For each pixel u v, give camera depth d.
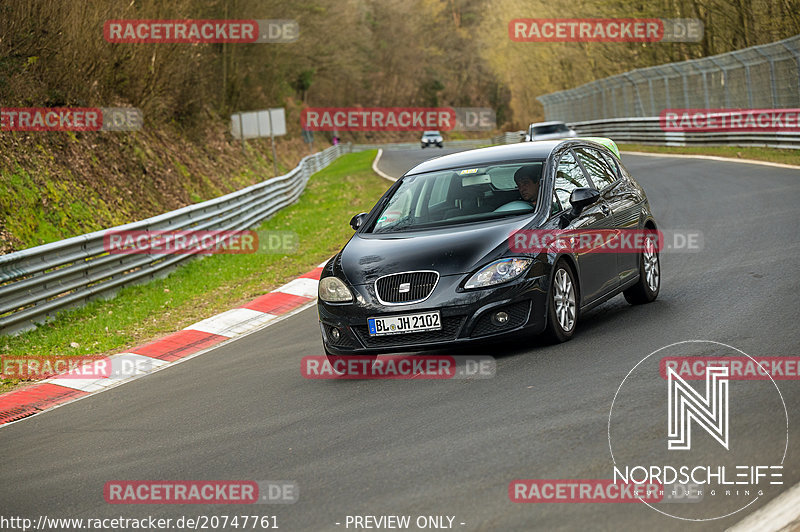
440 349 27.34
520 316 25.58
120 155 83.56
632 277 31.47
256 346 35.56
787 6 132.50
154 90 100.12
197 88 118.81
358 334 26.31
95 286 48.09
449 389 23.66
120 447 23.58
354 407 23.55
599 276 29.19
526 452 17.80
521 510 14.99
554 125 132.62
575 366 24.00
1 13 69.81
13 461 23.91
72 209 67.19
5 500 20.17
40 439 26.05
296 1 189.00
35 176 65.81
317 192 122.25
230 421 24.39
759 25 139.38
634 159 119.19
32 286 42.56
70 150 74.50
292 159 199.25
